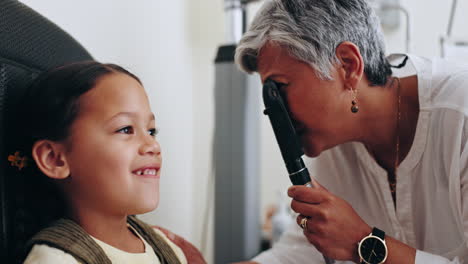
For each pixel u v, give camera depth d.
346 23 0.74
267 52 0.76
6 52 0.62
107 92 0.61
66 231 0.59
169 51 1.43
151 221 1.30
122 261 0.64
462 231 0.80
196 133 1.63
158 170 0.65
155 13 1.34
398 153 0.86
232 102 1.36
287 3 0.74
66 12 0.94
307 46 0.71
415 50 1.72
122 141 0.61
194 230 1.63
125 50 1.19
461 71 0.82
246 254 1.39
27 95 0.63
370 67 0.78
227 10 1.40
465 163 0.75
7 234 0.61
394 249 0.74
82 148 0.60
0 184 0.60
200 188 1.66
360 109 0.80
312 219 0.77
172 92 1.45
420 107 0.81
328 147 0.84
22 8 0.67
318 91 0.75
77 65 0.64
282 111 0.77
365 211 1.00
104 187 0.60
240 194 1.37
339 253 0.76
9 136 0.63
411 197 0.87
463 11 1.66
